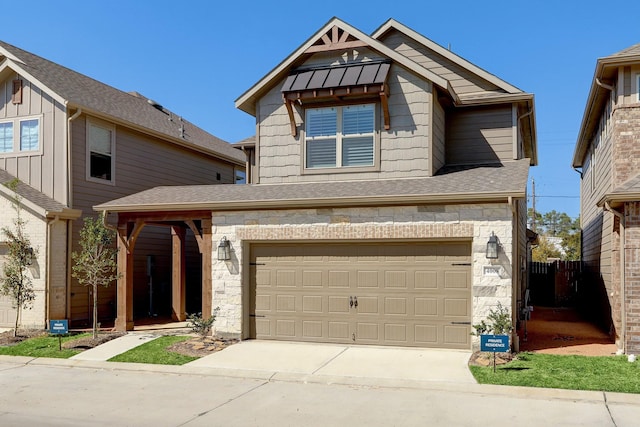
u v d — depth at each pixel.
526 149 18.58
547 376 8.88
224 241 12.64
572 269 21.81
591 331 14.06
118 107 18.38
